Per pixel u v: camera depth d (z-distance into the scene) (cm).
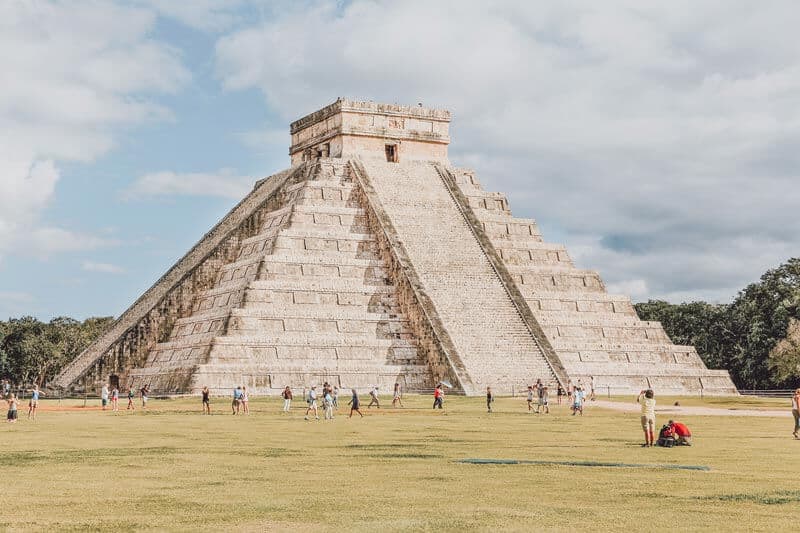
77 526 2067
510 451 3616
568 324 10681
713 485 2652
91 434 4575
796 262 12581
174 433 4612
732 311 13500
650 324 11150
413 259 10175
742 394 11112
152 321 10519
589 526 2055
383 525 2064
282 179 11838
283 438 4266
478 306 9794
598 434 4488
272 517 2164
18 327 14088
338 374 9206
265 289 9575
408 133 11869
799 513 2212
